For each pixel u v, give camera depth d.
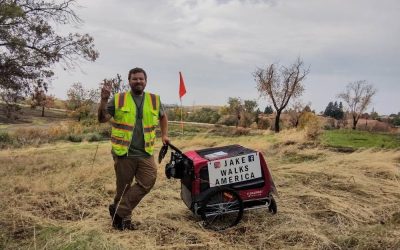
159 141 15.56
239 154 5.37
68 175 7.88
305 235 4.86
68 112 46.97
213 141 13.52
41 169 9.63
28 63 14.09
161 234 5.01
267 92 32.91
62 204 6.18
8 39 13.17
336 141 12.69
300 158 9.97
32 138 22.64
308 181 7.50
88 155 11.78
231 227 5.23
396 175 7.80
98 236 4.54
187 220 5.51
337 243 4.64
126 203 5.08
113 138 5.13
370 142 12.39
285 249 4.54
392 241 4.53
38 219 5.41
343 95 43.47
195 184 5.23
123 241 4.63
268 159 9.87
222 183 5.24
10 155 13.13
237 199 5.22
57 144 18.81
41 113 62.62
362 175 7.57
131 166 5.12
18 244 4.59
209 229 5.20
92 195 6.61
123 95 5.12
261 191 5.37
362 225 5.34
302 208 6.00
